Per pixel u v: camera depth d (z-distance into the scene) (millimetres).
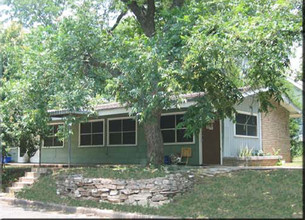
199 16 12125
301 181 10875
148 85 11492
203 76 12438
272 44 12484
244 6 13273
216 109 13148
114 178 11750
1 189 15266
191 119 12242
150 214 9289
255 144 19188
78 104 12961
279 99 13703
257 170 12883
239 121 18266
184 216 8742
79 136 21875
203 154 17328
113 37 13719
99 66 13734
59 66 13164
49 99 13492
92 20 13820
